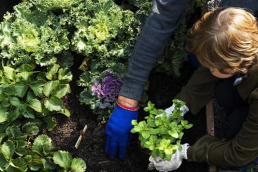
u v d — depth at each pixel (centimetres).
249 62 152
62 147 231
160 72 246
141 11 231
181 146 201
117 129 206
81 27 236
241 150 180
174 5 183
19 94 227
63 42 235
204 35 150
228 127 215
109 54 231
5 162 216
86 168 227
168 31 190
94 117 238
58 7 239
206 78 208
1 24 241
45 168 218
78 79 246
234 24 146
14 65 234
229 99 203
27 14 242
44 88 227
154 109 201
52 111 233
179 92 239
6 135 226
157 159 202
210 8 244
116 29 236
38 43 235
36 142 221
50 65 236
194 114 222
